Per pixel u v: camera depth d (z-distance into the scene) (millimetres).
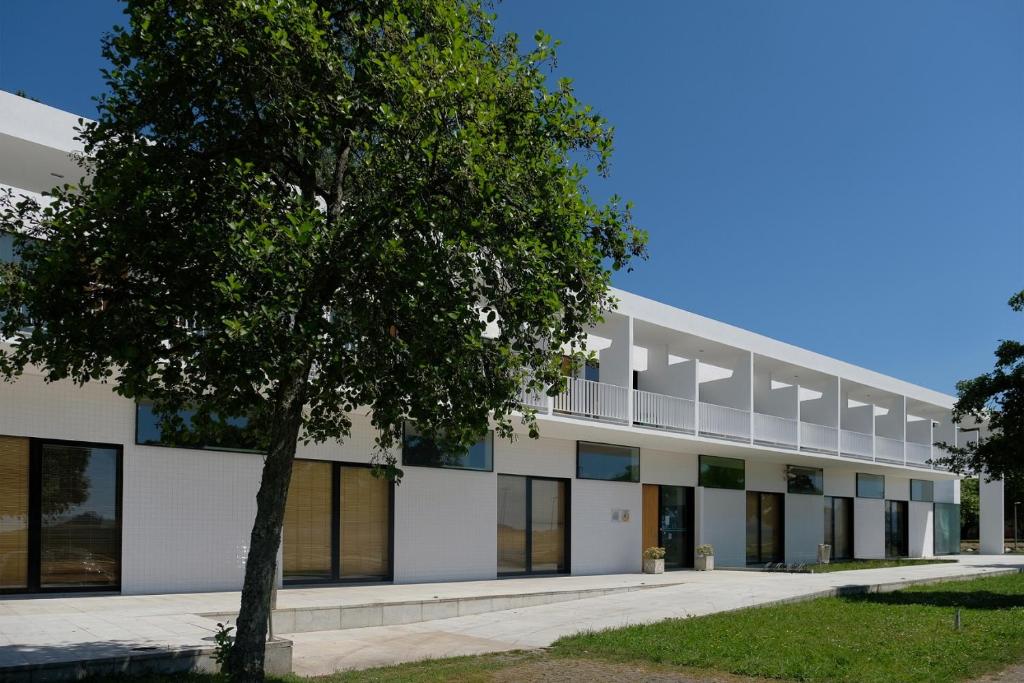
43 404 12688
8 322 7172
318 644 11320
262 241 6355
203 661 8477
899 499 35469
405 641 11711
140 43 7203
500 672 9656
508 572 19328
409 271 6906
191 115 7578
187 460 14078
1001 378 16469
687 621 13391
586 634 12078
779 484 28094
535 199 7609
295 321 6699
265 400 7812
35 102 12969
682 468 24188
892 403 33562
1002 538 38188
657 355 24266
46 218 7766
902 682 9047
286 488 7445
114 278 6953
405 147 7266
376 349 7457
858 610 15148
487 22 8586
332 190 8133
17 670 7422
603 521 21547
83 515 13031
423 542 17453
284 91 7270
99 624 10008
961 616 14445
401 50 7480
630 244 8180
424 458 17594
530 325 7762
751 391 24391
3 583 12289
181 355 6988
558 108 7992
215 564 14219
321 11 7180
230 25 6859
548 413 18406
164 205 7047
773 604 15797
